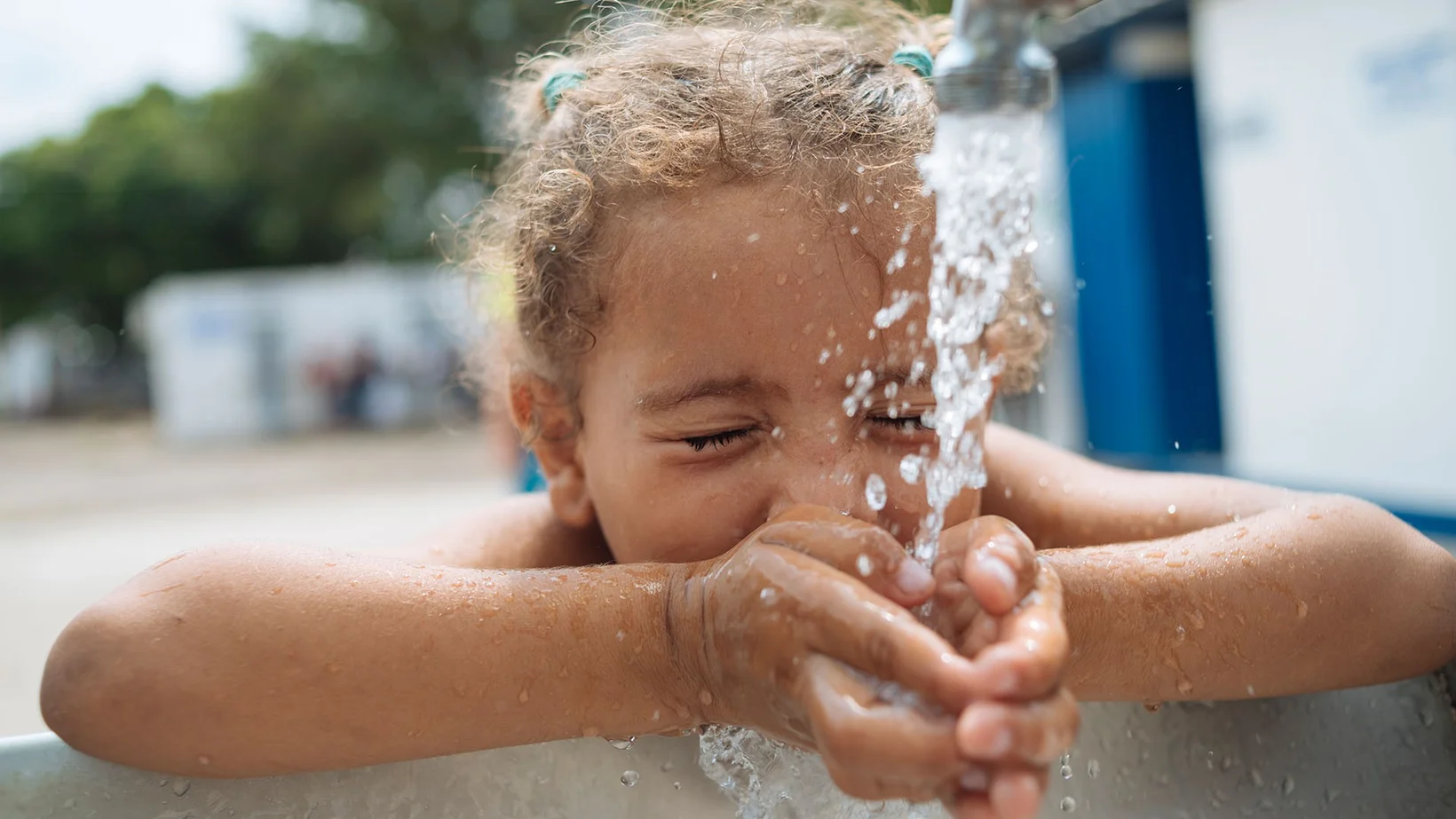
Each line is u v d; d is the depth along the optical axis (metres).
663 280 0.96
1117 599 0.88
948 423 0.98
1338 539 0.96
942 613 0.74
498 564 1.20
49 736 0.84
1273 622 0.91
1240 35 2.71
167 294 14.30
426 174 18.39
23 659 4.05
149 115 23.59
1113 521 1.24
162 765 0.83
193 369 14.40
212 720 0.82
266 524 7.32
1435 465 2.37
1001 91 0.82
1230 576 0.91
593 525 1.27
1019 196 0.86
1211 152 2.83
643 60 1.22
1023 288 1.38
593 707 0.85
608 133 1.08
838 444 0.95
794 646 0.70
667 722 0.85
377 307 14.70
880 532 0.76
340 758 0.84
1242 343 2.79
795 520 0.80
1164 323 3.11
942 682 0.62
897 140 1.02
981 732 0.60
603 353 1.04
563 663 0.84
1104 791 0.94
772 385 0.95
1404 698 0.99
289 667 0.82
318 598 0.84
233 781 0.84
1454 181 2.27
